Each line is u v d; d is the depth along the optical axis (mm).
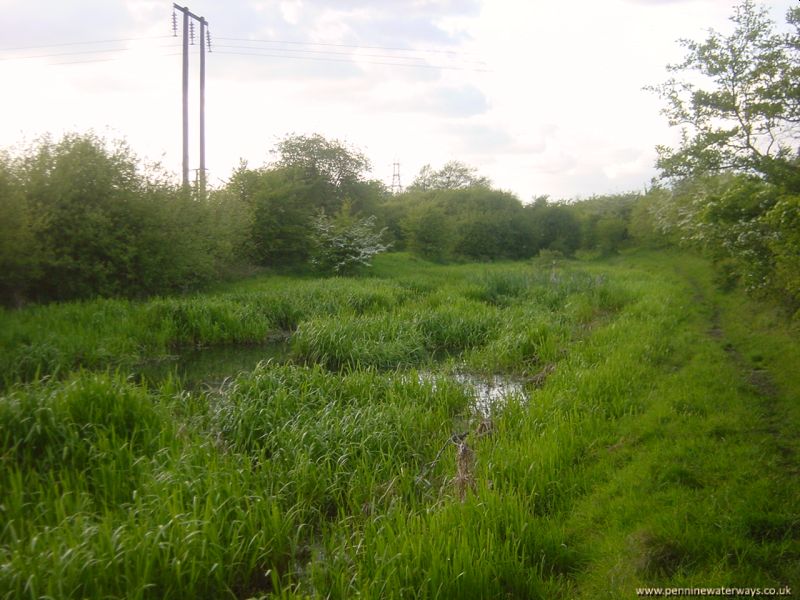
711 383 9406
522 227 44969
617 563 5016
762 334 12508
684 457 6766
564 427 7918
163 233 19000
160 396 8977
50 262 16406
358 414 8469
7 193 14789
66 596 4582
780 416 7930
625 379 9922
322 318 16281
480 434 8211
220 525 5680
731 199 12422
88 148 18016
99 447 6906
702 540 5141
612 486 6355
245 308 16797
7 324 13508
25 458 6652
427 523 5664
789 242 8641
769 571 4766
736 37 12195
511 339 14164
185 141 25484
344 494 6855
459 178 74250
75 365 12414
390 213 41031
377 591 4691
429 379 10719
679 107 12594
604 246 45219
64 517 5461
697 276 24781
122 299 17844
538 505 6352
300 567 5637
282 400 8977
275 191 26812
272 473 6859
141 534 5203
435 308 18812
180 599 4941
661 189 36750
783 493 5797
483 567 4922
